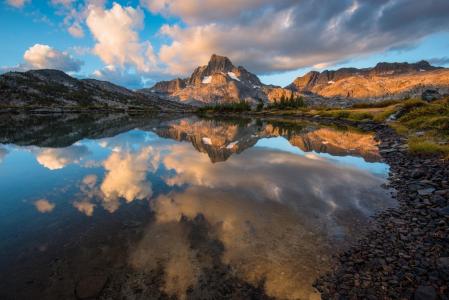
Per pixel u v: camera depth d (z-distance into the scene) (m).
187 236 8.19
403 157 18.25
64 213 9.90
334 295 5.66
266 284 6.05
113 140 31.20
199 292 5.80
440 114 31.84
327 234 8.33
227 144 29.16
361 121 47.19
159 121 70.62
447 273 5.69
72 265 6.70
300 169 17.22
